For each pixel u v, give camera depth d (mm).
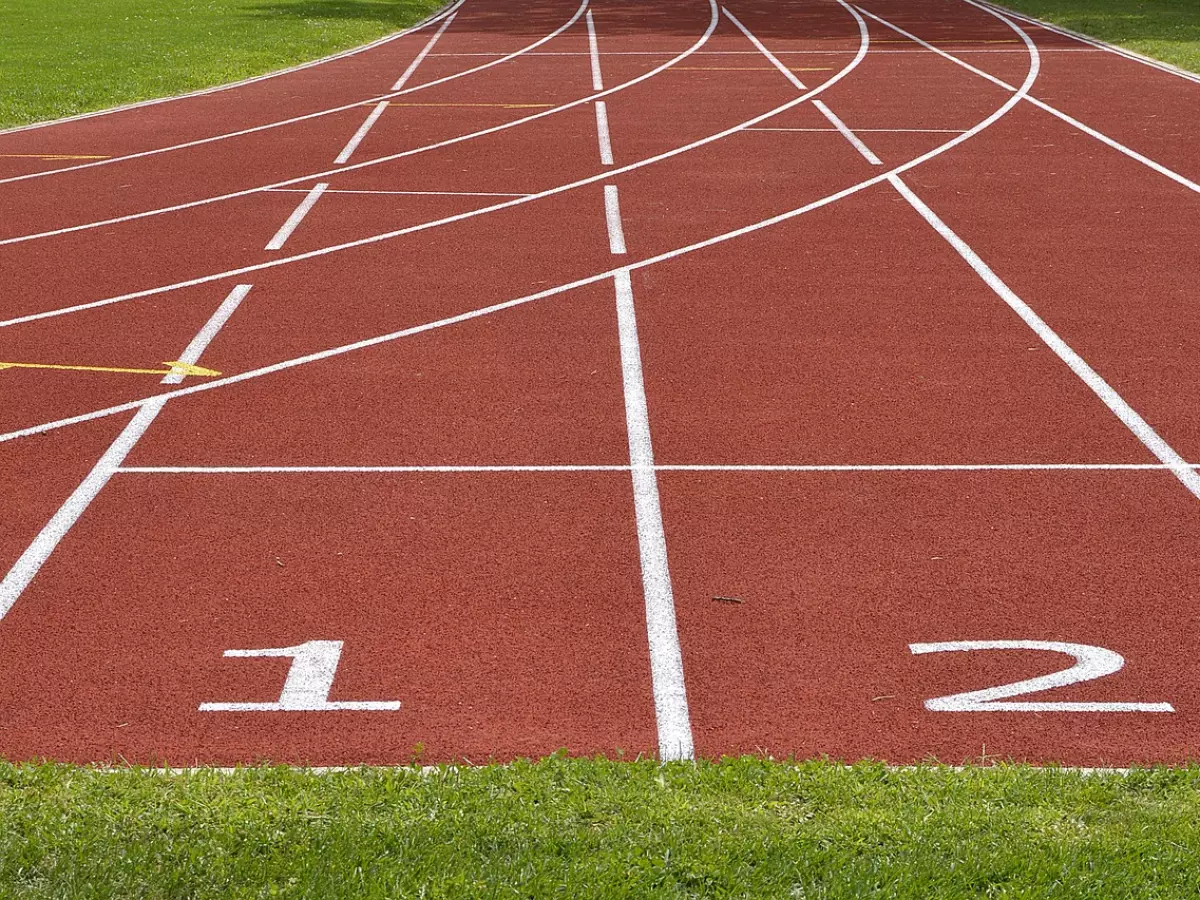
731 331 10773
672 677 5785
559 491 7707
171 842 4500
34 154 18656
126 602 6418
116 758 5188
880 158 17922
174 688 5684
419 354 10227
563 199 15703
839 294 11828
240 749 5262
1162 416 8922
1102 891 4254
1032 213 14859
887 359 10086
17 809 4664
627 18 36281
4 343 10539
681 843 4492
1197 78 24922
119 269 12789
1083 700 5605
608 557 6879
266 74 26625
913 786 4859
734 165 17562
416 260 13070
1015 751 5258
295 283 12258
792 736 5363
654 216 14812
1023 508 7488
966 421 8828
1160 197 15586
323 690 5668
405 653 5957
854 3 39656
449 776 4930
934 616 6289
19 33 30500
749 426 8734
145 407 9109
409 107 22422
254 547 6992
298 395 9336
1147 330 10789
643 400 9211
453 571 6723
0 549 6984
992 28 33125
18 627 6195
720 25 34469
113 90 23594
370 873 4328
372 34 32656
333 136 19859
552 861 4398
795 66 27094
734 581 6629
